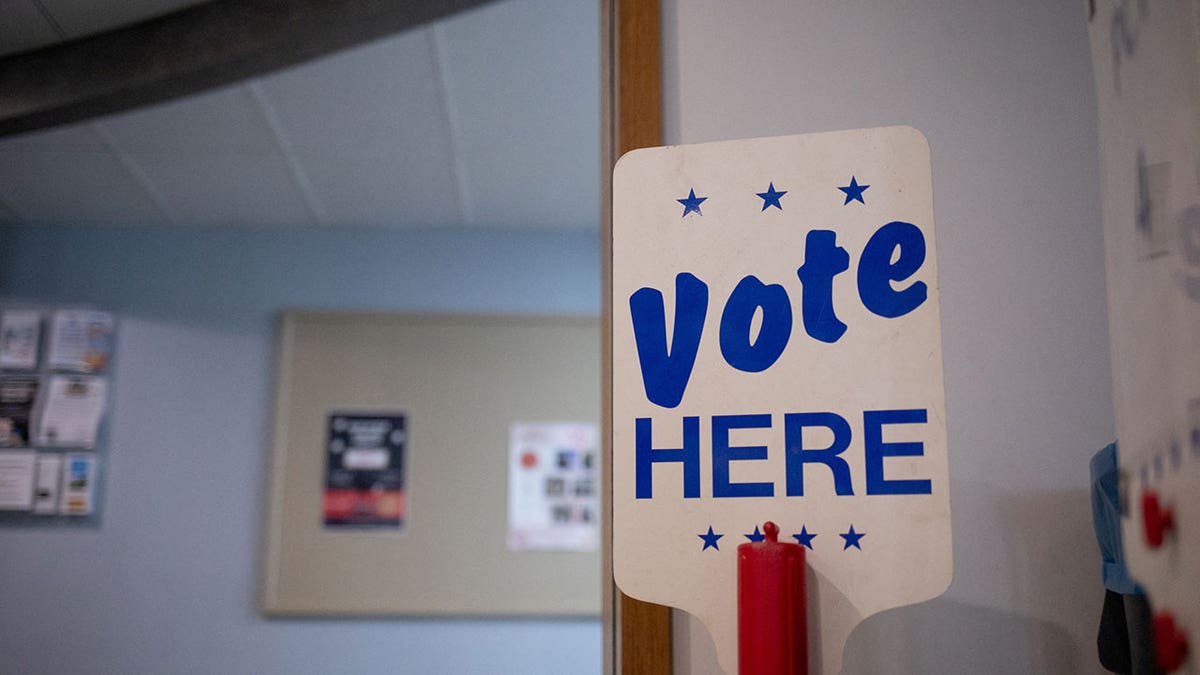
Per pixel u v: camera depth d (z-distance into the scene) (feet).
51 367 16.31
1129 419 3.87
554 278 17.19
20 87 11.55
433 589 15.93
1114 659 5.01
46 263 16.75
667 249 4.17
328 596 15.83
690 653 5.40
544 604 15.94
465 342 16.74
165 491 16.14
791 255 4.07
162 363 16.56
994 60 6.02
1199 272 3.35
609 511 5.91
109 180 15.24
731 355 4.04
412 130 13.71
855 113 5.97
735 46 6.07
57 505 15.90
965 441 5.64
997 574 5.50
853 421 3.90
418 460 16.31
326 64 11.96
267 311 16.85
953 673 5.40
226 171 14.99
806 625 3.72
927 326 3.91
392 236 17.20
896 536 3.79
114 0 10.67
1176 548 3.49
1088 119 5.93
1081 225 5.82
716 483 3.96
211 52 10.51
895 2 6.11
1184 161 3.43
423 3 9.37
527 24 11.13
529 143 14.12
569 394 16.62
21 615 15.60
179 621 15.74
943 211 5.86
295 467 16.20
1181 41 3.44
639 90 5.96
